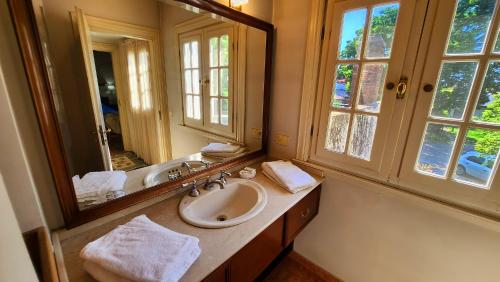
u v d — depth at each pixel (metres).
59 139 0.75
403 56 1.08
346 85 1.30
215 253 0.78
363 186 1.32
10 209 0.36
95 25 0.83
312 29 1.33
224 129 1.43
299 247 1.78
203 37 1.20
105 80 0.88
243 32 1.38
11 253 0.30
